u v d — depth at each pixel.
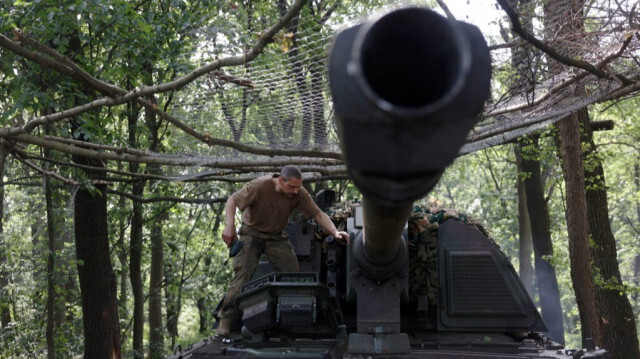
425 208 7.73
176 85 6.30
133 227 19.92
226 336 7.23
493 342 6.90
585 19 6.84
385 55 1.77
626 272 42.59
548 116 8.38
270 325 6.38
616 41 6.97
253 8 11.87
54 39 9.70
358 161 2.02
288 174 7.18
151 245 22.45
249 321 6.31
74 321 22.64
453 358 6.30
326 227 7.12
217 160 9.17
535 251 20.39
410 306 7.47
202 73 6.08
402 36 1.76
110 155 8.31
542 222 20.25
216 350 6.54
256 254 7.43
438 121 1.83
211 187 19.44
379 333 6.36
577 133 12.11
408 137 1.89
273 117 7.44
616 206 37.41
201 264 35.91
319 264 7.78
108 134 10.40
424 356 6.29
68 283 23.25
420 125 1.83
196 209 30.03
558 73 7.52
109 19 10.22
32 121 7.29
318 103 6.98
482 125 8.27
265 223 7.43
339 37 1.87
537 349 6.66
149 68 11.69
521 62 7.19
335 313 6.75
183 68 10.66
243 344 6.61
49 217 16.02
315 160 9.59
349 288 6.71
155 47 10.84
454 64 1.72
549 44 6.82
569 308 38.28
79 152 8.11
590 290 12.11
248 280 7.36
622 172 31.36
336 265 7.39
